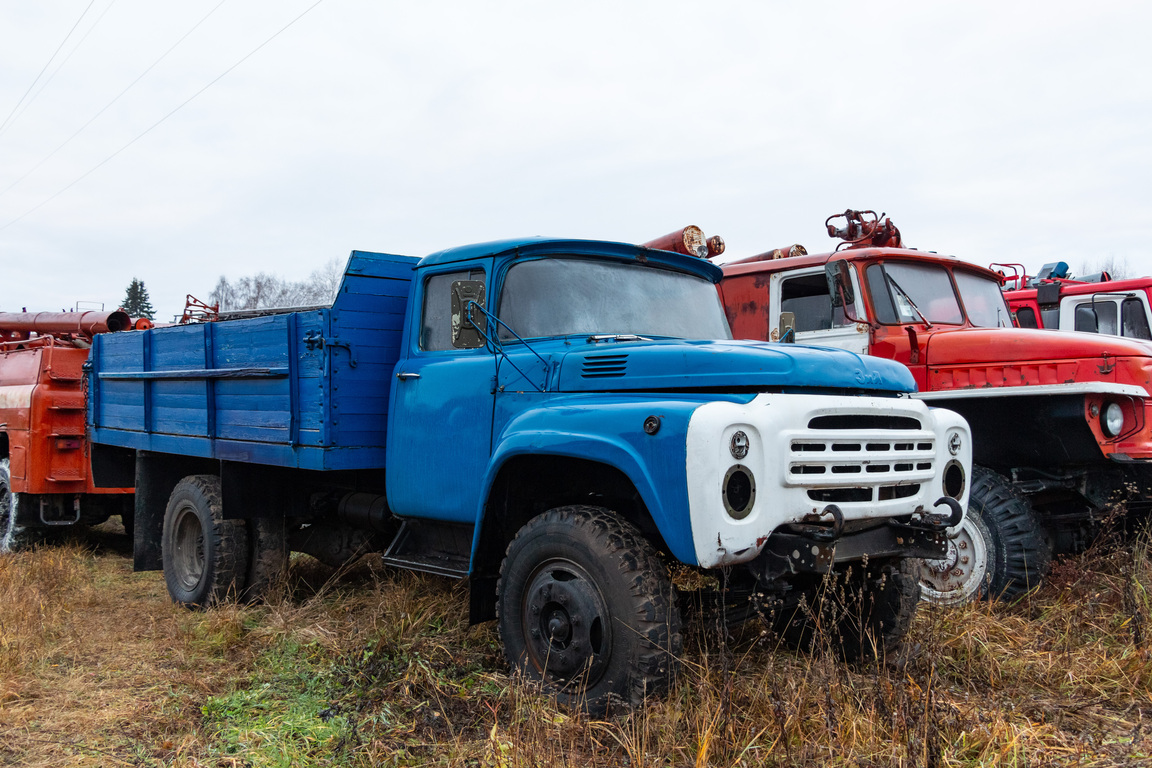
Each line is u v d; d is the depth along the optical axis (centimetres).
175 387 629
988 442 568
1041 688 393
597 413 356
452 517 439
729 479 320
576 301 439
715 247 611
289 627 497
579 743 323
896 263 644
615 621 340
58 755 334
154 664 447
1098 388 513
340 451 480
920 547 371
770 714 336
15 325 996
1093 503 561
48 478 799
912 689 344
